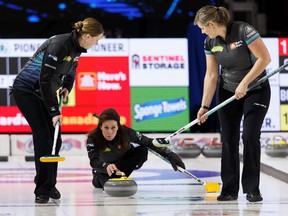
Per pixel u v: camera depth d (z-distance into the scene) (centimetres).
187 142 2155
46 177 1214
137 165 1362
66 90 1258
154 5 2333
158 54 2147
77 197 1295
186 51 2147
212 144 2103
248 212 1094
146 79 2147
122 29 2345
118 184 1283
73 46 1168
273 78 2138
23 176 1677
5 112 2145
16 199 1277
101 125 1322
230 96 1231
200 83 2159
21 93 1192
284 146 1986
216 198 1257
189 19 2344
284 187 1413
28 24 2339
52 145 1223
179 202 1214
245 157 1209
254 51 1169
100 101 2141
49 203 1220
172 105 2158
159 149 1327
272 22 2639
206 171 1744
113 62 2138
